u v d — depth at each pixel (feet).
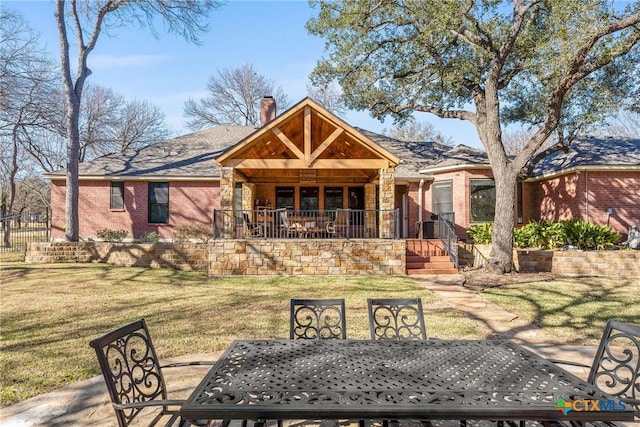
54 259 44.52
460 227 51.26
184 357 15.30
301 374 7.50
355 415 5.95
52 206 56.85
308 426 9.09
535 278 34.42
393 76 47.98
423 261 39.65
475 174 51.24
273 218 48.52
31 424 10.34
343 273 37.11
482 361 8.27
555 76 35.53
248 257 37.01
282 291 28.76
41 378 13.25
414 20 40.68
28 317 21.16
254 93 125.18
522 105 45.93
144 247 41.88
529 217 56.65
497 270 36.63
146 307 23.54
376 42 46.70
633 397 8.07
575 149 54.24
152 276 35.88
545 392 6.71
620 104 40.34
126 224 56.80
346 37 45.98
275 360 8.30
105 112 100.99
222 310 22.85
